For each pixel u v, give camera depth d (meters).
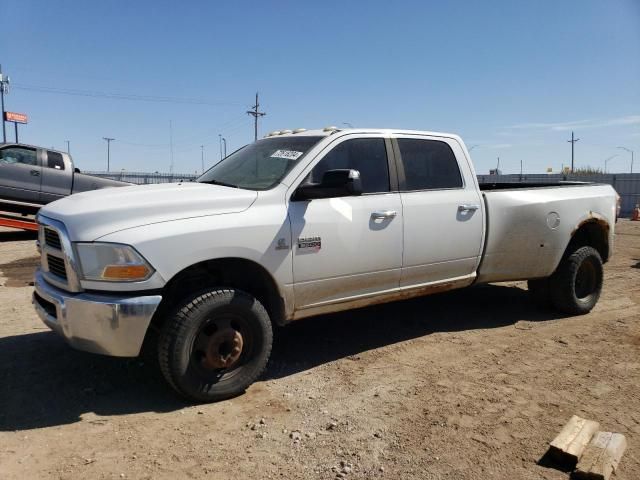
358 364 4.76
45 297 3.95
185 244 3.76
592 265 6.35
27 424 3.63
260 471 3.10
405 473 3.08
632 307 6.75
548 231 5.84
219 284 4.25
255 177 4.57
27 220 13.35
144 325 3.64
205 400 3.94
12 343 5.20
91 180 14.45
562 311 6.30
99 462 3.18
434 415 3.77
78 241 3.64
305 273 4.31
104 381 4.32
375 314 6.30
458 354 5.00
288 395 4.12
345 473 3.07
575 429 3.39
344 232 4.48
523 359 4.88
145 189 4.25
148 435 3.50
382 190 4.81
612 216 6.58
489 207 5.43
